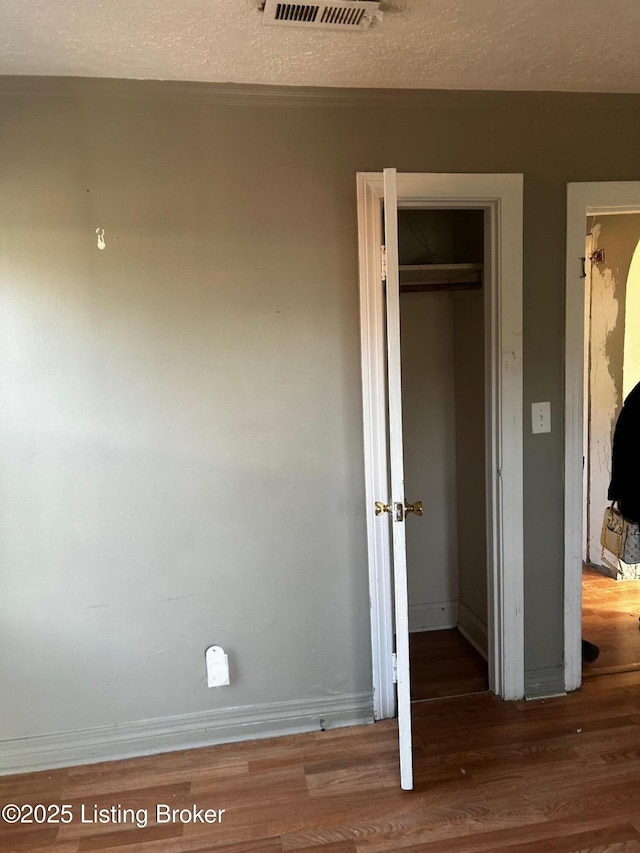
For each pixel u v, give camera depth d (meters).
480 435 2.73
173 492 2.13
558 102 2.18
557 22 1.66
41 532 2.08
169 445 2.11
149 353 2.07
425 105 2.12
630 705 2.40
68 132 1.95
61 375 2.03
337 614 2.28
